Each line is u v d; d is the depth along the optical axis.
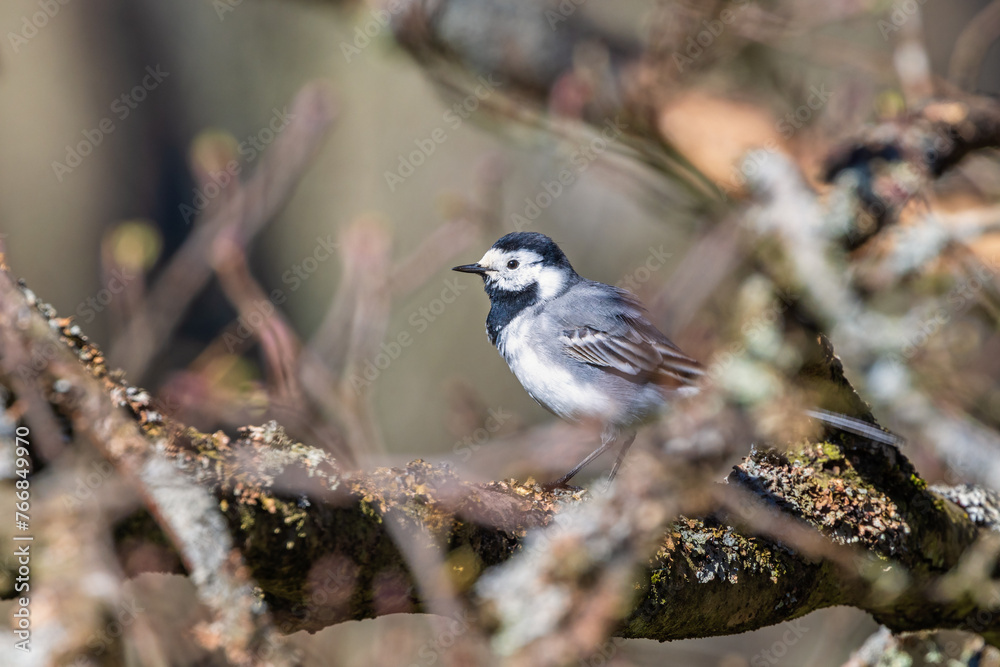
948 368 10.64
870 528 5.95
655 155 11.02
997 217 10.02
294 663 3.73
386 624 9.95
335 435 9.34
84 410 3.80
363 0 12.64
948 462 8.43
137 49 18.62
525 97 12.09
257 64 18.94
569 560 4.33
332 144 18.16
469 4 11.80
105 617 3.83
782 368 5.63
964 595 6.43
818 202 7.78
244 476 4.07
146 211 18.36
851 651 11.93
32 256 17.36
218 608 3.65
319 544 4.19
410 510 4.58
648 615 5.22
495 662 5.09
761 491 5.91
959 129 8.30
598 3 13.77
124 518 3.84
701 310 9.69
